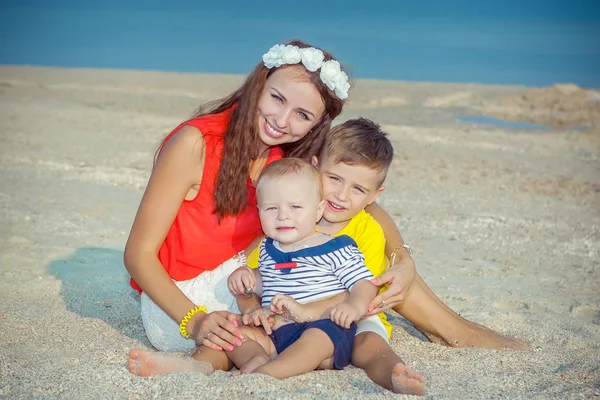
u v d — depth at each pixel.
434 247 6.25
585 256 6.18
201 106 3.96
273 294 3.53
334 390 3.05
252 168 3.83
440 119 14.53
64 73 18.75
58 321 4.05
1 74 17.86
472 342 3.92
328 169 3.66
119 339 3.85
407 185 8.77
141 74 19.38
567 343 3.97
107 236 6.08
